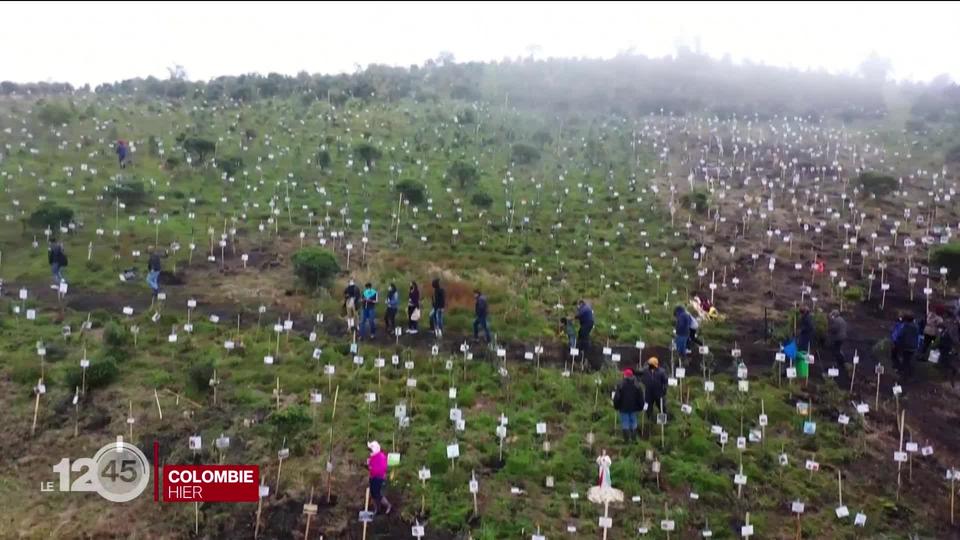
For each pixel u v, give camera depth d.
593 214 36.19
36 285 23.91
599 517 14.18
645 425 17.34
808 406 18.64
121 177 34.59
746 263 29.92
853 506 15.02
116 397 17.31
